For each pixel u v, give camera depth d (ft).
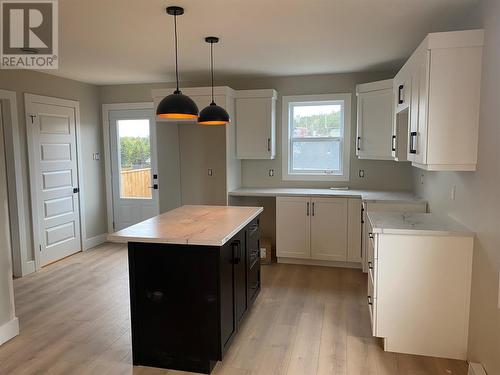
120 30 10.19
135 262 8.51
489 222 7.53
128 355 9.05
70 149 17.11
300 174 17.10
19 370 8.42
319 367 8.46
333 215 15.05
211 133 17.75
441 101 8.30
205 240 7.95
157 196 18.90
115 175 19.35
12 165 14.14
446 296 8.70
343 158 16.55
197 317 8.31
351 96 16.12
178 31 10.32
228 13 9.00
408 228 8.81
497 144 7.19
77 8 8.61
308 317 10.92
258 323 10.55
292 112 17.13
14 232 14.33
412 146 9.73
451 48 8.16
